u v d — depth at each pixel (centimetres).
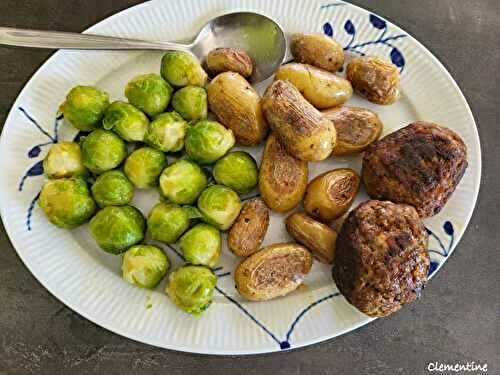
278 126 25
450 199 27
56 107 27
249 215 25
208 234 25
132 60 28
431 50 30
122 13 27
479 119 30
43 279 25
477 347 28
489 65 30
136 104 26
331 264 26
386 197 26
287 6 28
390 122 28
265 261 25
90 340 27
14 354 27
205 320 25
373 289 23
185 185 25
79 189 25
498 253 29
